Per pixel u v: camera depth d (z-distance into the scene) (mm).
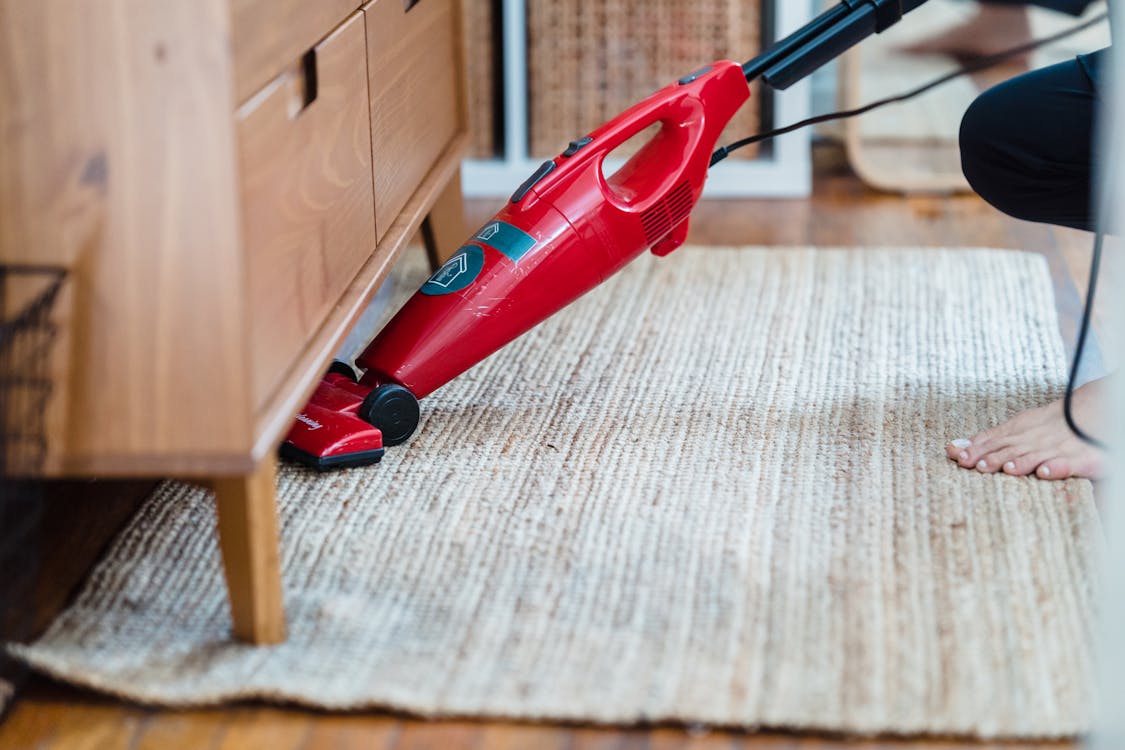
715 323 1679
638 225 1353
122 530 1190
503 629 1035
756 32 2201
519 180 2277
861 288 1785
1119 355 806
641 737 936
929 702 946
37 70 880
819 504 1215
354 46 1224
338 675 983
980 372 1513
